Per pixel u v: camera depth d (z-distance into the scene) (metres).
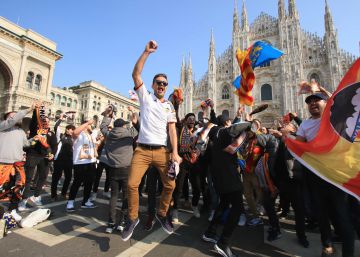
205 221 5.62
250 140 5.45
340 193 3.75
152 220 4.52
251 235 4.82
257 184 5.41
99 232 4.61
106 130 5.73
